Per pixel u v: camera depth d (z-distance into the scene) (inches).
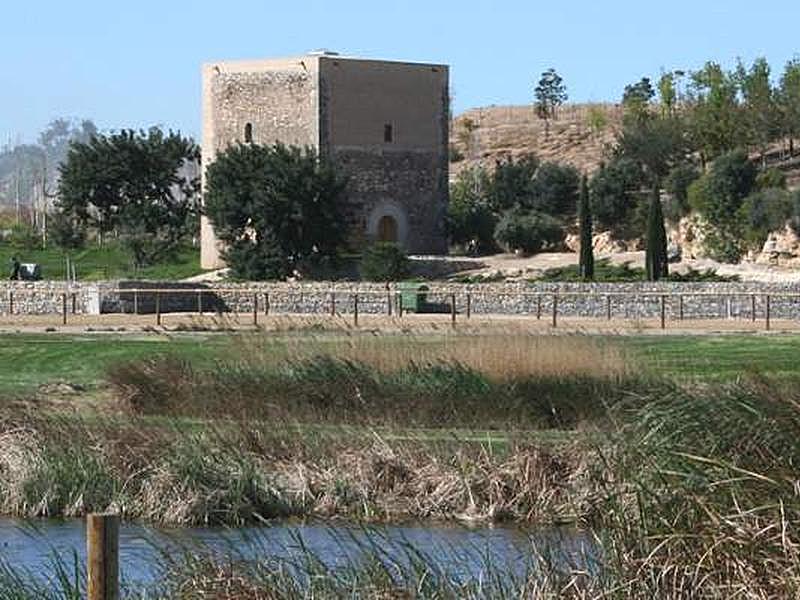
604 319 4921.3
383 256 7170.3
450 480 2028.8
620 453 1577.3
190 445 2134.6
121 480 2085.4
